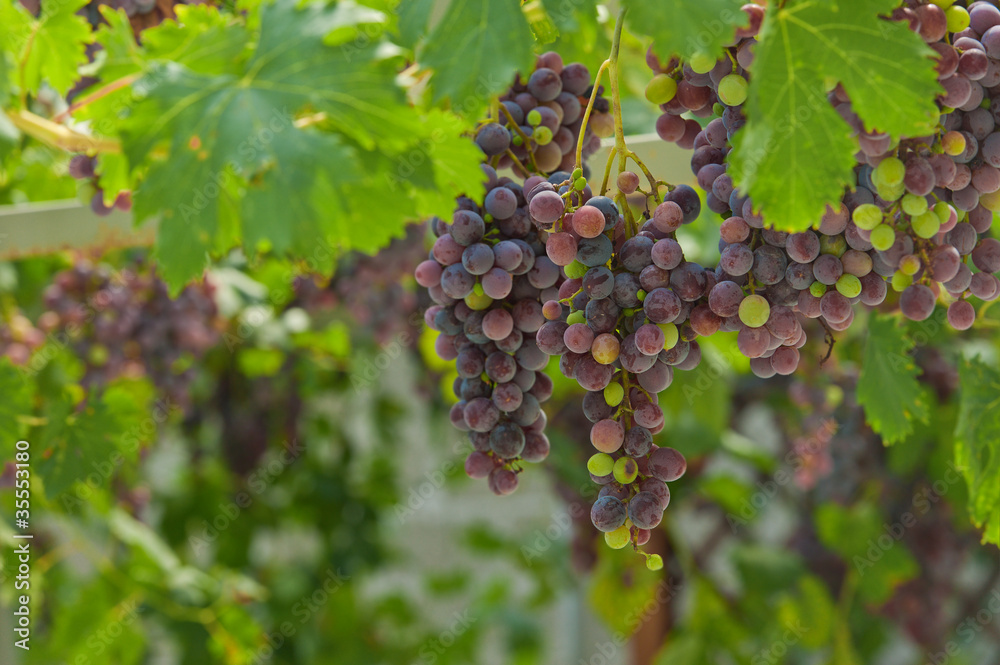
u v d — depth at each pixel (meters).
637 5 0.88
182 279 0.92
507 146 1.00
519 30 0.92
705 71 0.91
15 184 1.52
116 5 1.19
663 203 0.91
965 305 0.94
